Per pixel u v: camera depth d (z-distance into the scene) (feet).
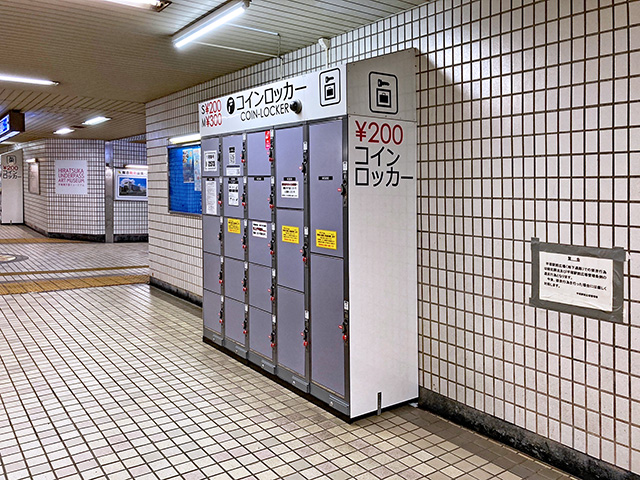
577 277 9.55
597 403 9.35
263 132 14.48
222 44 16.48
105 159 49.19
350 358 11.85
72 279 30.22
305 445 10.88
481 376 11.44
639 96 8.57
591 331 9.37
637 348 8.75
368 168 11.90
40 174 51.57
